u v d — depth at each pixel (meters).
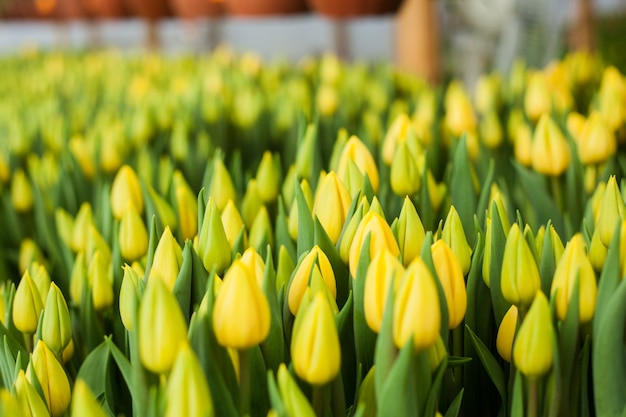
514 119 1.51
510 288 0.83
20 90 2.91
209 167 1.18
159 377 0.76
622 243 0.81
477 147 1.38
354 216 0.90
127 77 2.90
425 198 1.06
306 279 0.84
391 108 1.97
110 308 0.97
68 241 1.20
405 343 0.74
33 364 0.82
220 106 1.80
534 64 2.33
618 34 4.83
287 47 6.67
